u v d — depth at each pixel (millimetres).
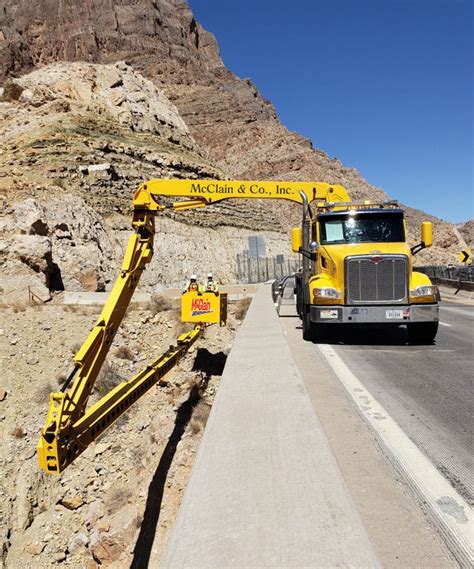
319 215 10664
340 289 9570
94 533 8477
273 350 7504
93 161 51250
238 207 69562
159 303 21188
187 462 9328
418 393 6227
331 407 5676
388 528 3018
